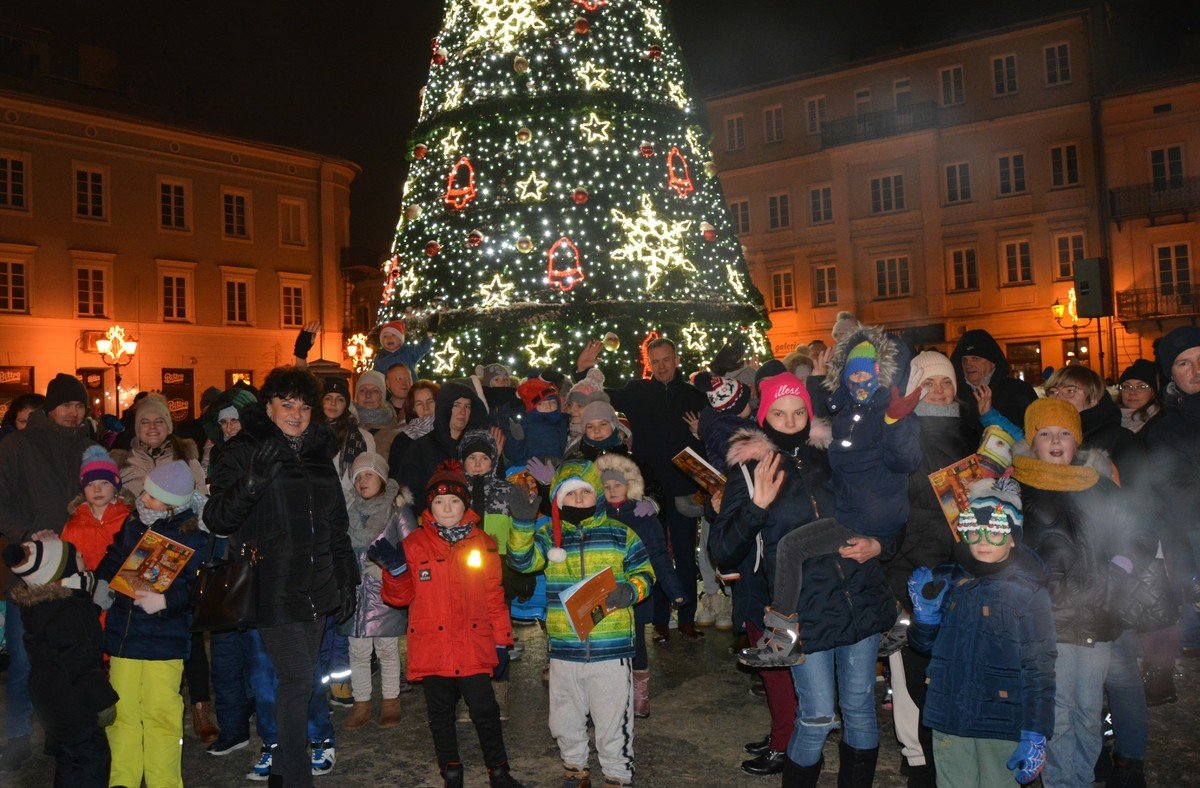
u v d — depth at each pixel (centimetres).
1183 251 2780
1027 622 307
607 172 1205
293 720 376
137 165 3045
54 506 531
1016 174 3000
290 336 3400
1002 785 319
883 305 3191
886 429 317
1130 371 629
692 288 1254
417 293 1248
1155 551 354
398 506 473
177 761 404
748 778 418
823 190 3331
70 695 368
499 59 1220
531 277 1191
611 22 1230
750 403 500
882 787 406
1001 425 447
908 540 379
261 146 3319
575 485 405
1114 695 374
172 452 566
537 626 736
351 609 402
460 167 1241
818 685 337
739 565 368
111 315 2972
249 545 373
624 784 404
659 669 592
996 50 3055
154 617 400
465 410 541
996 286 3014
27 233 2809
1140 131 2827
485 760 407
